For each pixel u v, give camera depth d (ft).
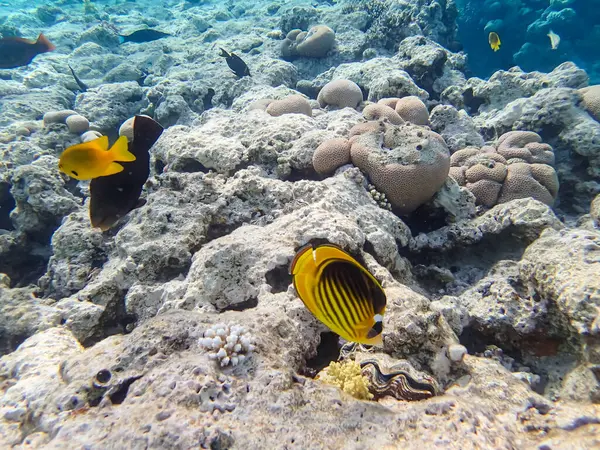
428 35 10.73
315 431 1.78
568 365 2.79
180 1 24.70
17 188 5.30
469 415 1.83
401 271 3.62
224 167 4.59
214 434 1.68
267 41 12.25
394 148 4.23
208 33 14.38
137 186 1.94
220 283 2.96
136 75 11.70
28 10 22.89
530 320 2.93
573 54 15.12
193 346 2.12
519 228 3.74
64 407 1.88
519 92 7.15
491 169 4.62
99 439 1.68
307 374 2.46
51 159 5.75
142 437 1.65
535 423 1.88
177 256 3.44
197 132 5.24
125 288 3.54
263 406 1.85
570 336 2.74
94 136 6.65
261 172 4.55
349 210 3.66
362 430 1.81
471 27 18.21
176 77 10.19
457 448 1.67
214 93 9.72
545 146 5.13
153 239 3.59
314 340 2.59
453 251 4.17
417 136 4.18
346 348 2.59
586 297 2.39
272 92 7.68
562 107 5.58
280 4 17.60
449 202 4.25
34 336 2.79
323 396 1.97
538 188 4.46
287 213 3.73
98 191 1.85
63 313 3.55
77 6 23.97
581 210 5.18
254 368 2.04
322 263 1.29
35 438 1.78
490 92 7.32
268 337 2.30
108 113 8.66
